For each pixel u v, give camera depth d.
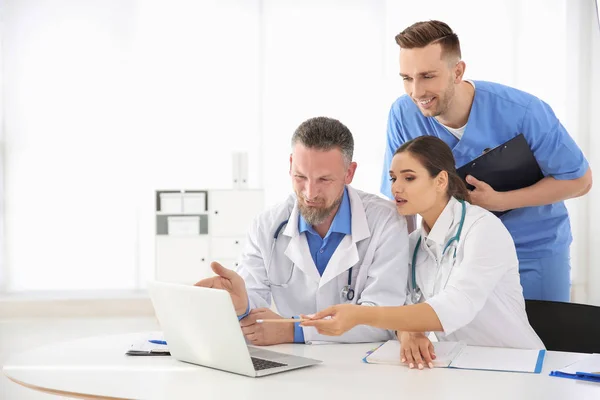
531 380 1.25
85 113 5.10
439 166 1.61
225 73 5.16
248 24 5.16
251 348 1.50
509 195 2.02
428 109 1.96
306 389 1.19
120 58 5.12
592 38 5.03
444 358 1.39
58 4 5.07
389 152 2.30
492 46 5.10
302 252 1.71
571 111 5.04
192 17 5.14
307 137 1.60
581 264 5.02
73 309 4.85
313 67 5.19
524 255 2.22
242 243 4.48
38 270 5.06
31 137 5.06
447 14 5.11
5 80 5.04
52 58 5.07
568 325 1.72
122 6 5.10
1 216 5.04
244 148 5.19
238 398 1.14
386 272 1.66
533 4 5.06
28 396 2.78
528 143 2.10
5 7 5.02
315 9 5.17
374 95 5.17
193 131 5.15
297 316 1.65
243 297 1.60
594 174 5.00
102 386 1.22
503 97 2.08
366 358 1.41
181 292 1.33
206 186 5.17
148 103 5.12
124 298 4.89
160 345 1.52
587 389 1.19
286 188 5.20
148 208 5.13
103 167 5.11
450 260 1.61
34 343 3.90
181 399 1.14
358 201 1.72
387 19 5.16
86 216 5.10
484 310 1.62
